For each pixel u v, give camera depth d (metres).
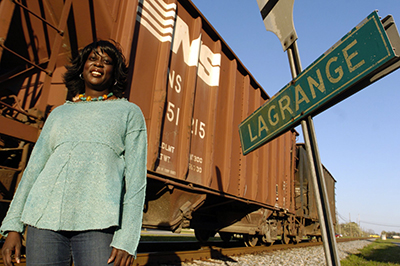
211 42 5.51
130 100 3.40
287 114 1.39
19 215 1.07
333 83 1.15
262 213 7.28
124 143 1.17
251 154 6.69
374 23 1.01
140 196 1.10
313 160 1.21
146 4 3.89
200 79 5.00
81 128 1.10
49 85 2.70
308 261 6.25
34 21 3.29
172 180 4.07
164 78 3.85
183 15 4.67
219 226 6.52
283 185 8.57
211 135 4.97
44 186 1.02
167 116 4.01
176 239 10.34
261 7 1.68
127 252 0.99
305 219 12.47
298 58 1.38
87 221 0.97
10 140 3.11
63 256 1.00
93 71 1.31
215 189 4.99
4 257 1.01
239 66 6.47
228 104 5.82
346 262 6.75
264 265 5.06
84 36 3.41
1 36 2.38
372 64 0.99
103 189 1.01
